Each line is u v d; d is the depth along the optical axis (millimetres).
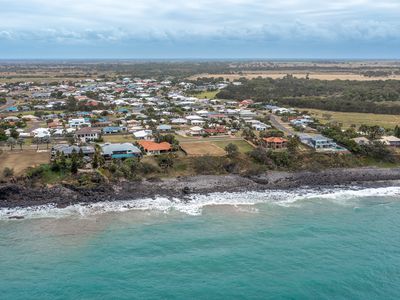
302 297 49344
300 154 106625
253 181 93375
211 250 60594
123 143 106625
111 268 55281
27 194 79875
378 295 49906
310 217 74312
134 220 71438
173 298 48969
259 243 63031
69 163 87000
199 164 97000
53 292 49906
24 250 60000
